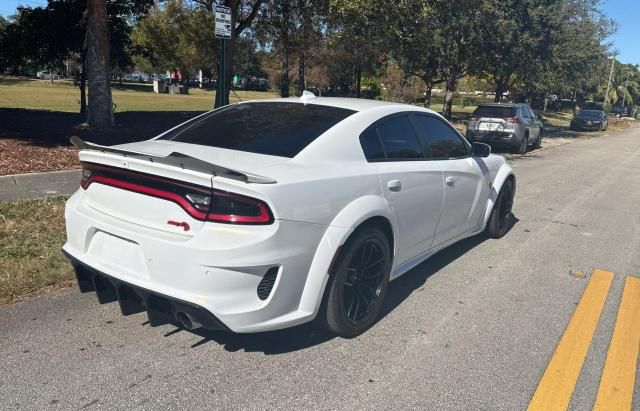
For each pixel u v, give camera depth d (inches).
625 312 167.2
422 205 163.9
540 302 172.2
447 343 140.5
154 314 141.9
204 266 108.3
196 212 111.7
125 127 474.0
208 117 163.8
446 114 933.8
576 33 982.4
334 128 142.1
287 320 119.3
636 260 225.5
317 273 122.8
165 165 113.8
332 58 978.1
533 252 228.8
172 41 906.7
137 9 578.2
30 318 141.6
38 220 217.6
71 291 159.8
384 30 529.7
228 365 124.0
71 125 458.9
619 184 454.9
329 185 126.2
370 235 137.8
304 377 120.5
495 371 127.3
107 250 125.1
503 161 243.9
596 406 115.2
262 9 599.5
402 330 146.9
